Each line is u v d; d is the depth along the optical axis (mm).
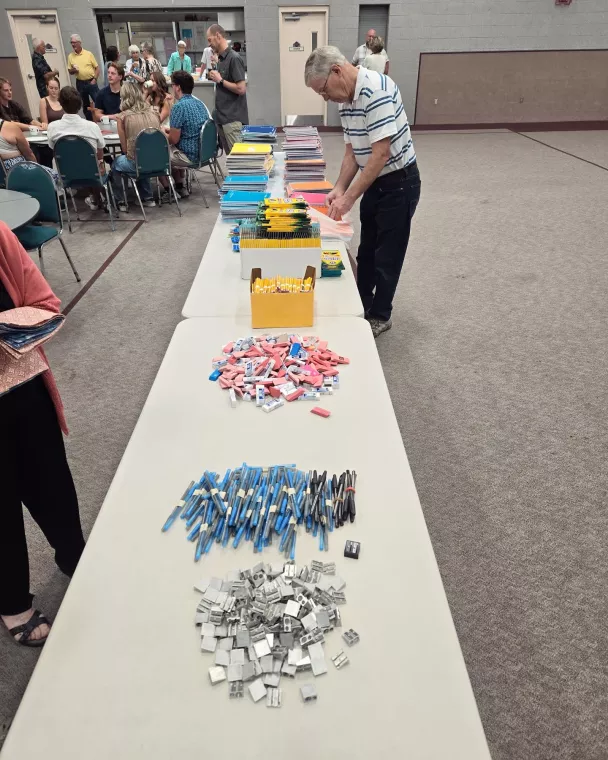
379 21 9070
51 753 738
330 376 1539
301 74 9258
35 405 1318
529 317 3338
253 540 1059
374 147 2354
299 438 1318
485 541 1900
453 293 3652
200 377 1556
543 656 1550
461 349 3014
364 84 2295
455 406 2564
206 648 859
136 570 996
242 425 1364
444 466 2221
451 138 8820
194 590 961
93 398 2666
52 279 3936
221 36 5344
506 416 2498
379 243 2785
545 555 1851
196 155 5500
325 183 3115
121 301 3613
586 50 9211
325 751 735
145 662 848
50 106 6000
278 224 2080
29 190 3541
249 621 898
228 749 738
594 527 1950
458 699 795
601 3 8852
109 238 4777
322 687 810
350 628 889
